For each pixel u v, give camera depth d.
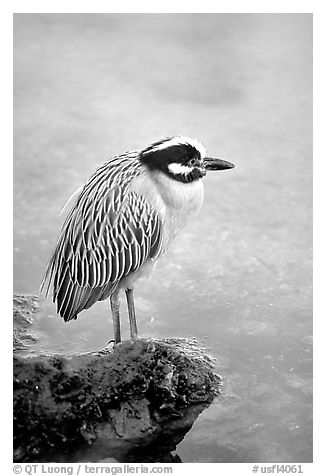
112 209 9.07
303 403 8.91
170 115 14.92
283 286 10.92
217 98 15.54
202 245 11.83
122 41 17.69
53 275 9.58
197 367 9.06
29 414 8.16
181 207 9.32
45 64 16.66
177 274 11.20
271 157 13.72
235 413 8.75
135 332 9.56
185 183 9.23
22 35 17.78
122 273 9.24
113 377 8.47
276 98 15.48
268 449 8.34
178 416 8.65
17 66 16.48
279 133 14.38
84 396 8.32
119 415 8.41
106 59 16.92
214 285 10.96
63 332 10.02
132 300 9.56
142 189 9.10
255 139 14.19
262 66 16.59
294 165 13.52
